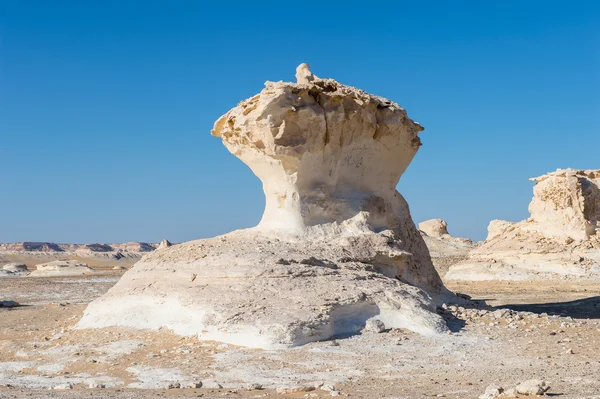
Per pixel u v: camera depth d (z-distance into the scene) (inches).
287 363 472.1
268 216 708.0
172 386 418.6
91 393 395.5
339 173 727.1
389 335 549.6
